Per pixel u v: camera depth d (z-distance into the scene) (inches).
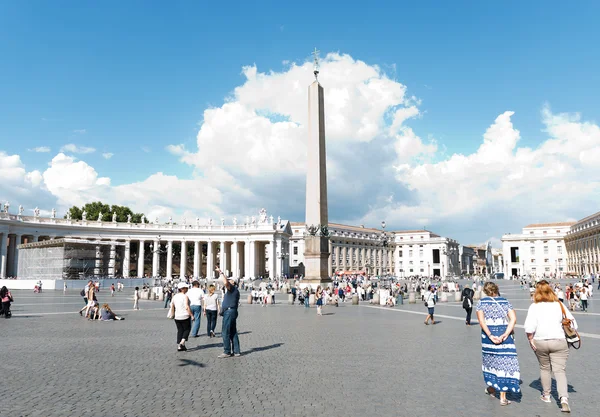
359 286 1696.6
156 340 542.0
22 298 1416.1
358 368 381.1
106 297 1550.2
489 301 284.4
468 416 256.1
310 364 397.7
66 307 1066.7
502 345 277.6
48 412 263.6
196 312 575.2
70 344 510.0
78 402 282.8
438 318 832.3
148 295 1457.9
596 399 289.1
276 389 313.6
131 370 373.7
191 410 266.5
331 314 927.7
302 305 1222.9
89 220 3681.1
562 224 5275.6
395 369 377.1
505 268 5428.2
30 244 2586.1
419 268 5644.7
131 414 259.3
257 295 1318.9
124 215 4168.3
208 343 519.8
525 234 5418.3
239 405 276.4
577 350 468.8
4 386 322.0
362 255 5300.2
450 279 3636.8
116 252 2760.8
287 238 4323.3
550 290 277.9
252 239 4042.8
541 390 310.7
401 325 711.7
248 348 483.5
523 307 1066.7
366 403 280.4
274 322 759.7
